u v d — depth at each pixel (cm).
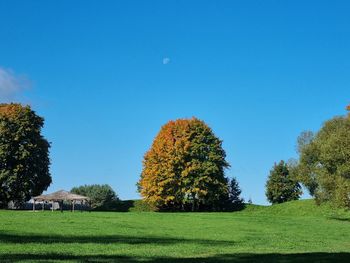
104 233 4050
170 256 2723
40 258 2423
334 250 3388
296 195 13400
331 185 6781
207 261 2448
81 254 2698
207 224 5562
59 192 8788
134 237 3834
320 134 8369
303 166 8525
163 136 10056
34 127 9150
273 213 9444
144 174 10150
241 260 2488
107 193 14512
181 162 9894
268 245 3656
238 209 10725
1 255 2505
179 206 10312
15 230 3950
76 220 5300
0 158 8769
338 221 6962
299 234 4781
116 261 2403
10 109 9012
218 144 10075
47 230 4069
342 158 6675
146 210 10638
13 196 8912
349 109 6988
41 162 9219
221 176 10062
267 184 13562
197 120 10112
